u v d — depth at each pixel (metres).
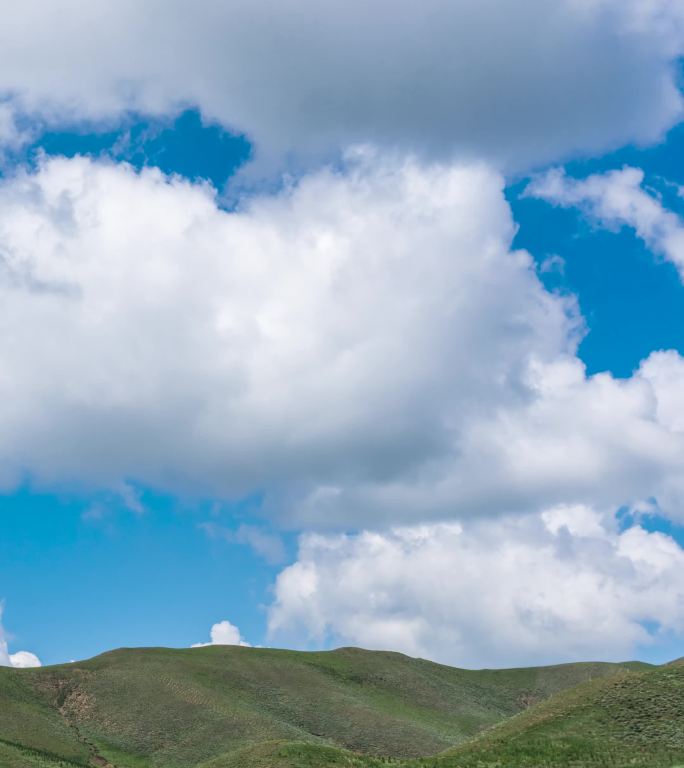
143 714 141.88
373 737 148.88
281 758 85.94
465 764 81.25
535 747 83.12
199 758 127.00
